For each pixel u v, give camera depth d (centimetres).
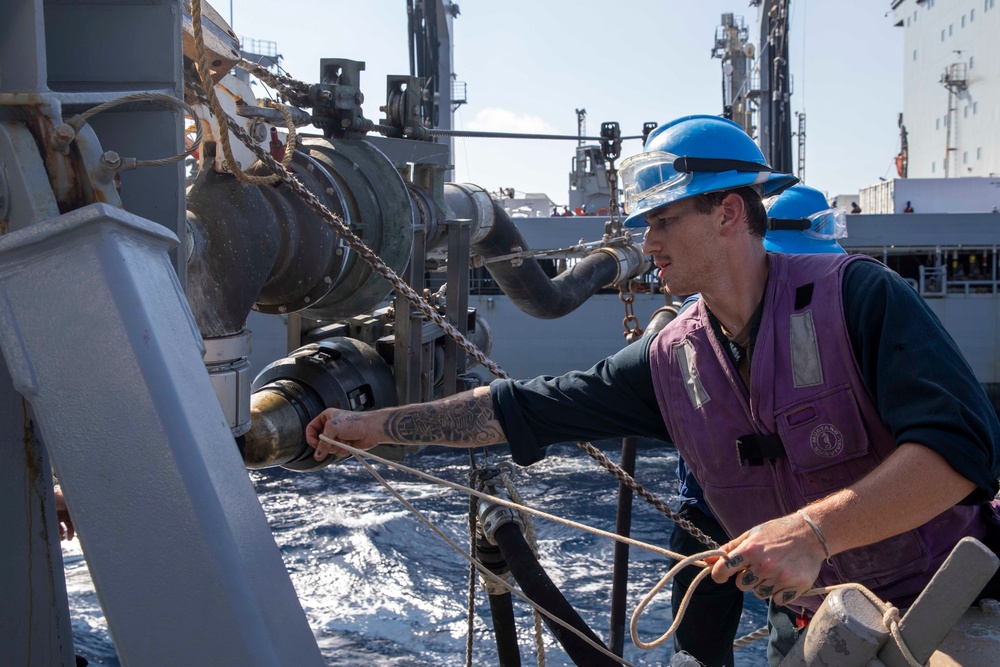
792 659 157
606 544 1307
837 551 157
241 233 288
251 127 309
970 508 192
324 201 330
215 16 300
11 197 150
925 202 3175
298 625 141
